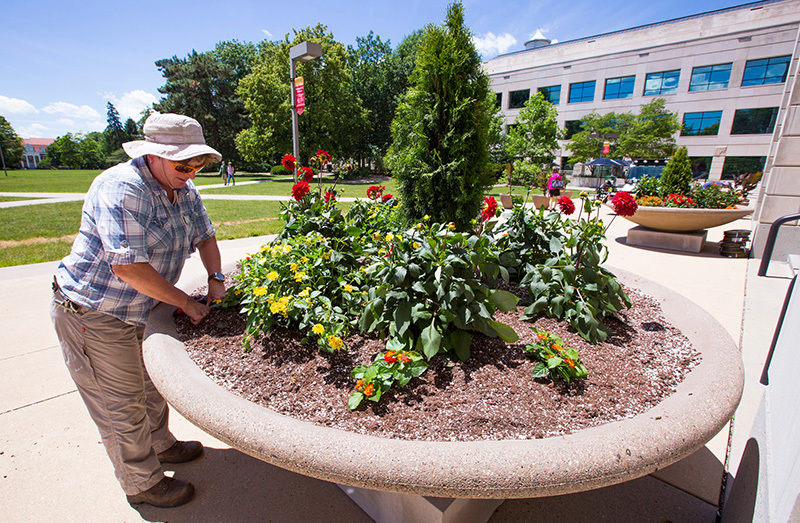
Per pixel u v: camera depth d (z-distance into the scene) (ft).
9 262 19.83
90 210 5.44
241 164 163.84
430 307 6.61
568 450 3.89
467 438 4.56
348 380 5.75
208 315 7.24
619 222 35.19
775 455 4.25
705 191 26.78
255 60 126.11
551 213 10.22
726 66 99.35
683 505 6.10
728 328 12.12
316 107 107.55
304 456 4.02
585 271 7.72
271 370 5.98
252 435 4.25
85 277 5.40
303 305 6.49
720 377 5.19
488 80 12.97
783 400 4.63
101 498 6.32
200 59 146.30
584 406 5.16
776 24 91.45
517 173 74.23
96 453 7.26
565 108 123.95
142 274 5.32
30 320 12.69
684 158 28.40
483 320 6.50
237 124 147.23
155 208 5.80
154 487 6.06
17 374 9.66
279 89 107.04
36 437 7.61
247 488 6.57
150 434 6.32
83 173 163.63
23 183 92.53
